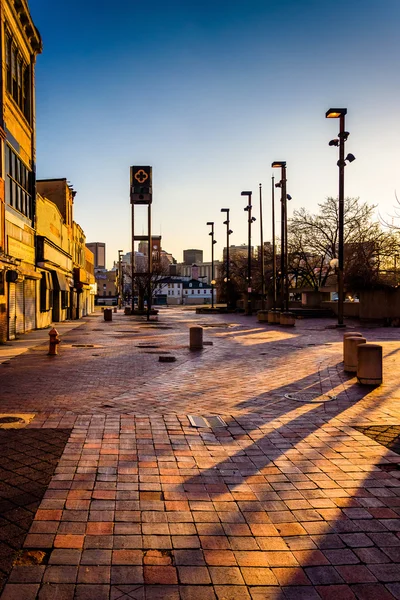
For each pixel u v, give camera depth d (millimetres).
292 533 3816
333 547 3619
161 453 5668
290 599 3016
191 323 33344
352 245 38688
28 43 23562
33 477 4855
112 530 3814
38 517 3998
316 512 4184
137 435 6375
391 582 3201
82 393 9117
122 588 3092
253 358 14281
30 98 24312
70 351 16016
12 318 20297
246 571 3303
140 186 44031
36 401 8383
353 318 36094
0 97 18234
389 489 4676
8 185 19953
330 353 15383
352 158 24953
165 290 149000
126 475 4953
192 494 4516
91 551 3508
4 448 5766
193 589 3098
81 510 4148
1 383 10094
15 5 21156
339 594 3068
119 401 8461
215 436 6398
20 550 3502
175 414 7539
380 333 22609
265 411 7805
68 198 38031
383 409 7918
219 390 9516
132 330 26484
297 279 57750
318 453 5719
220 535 3775
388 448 5910
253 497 4469
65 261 35844
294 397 8867
